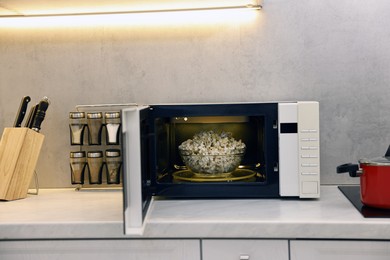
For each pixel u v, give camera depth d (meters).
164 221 1.51
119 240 1.53
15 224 1.52
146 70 2.07
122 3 1.85
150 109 1.77
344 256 1.48
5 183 1.84
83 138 2.04
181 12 2.03
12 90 2.11
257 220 1.50
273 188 1.76
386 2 1.98
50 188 2.12
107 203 1.79
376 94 2.00
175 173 1.95
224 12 2.03
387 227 1.45
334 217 1.52
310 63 2.02
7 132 1.87
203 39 2.05
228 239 1.51
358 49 2.00
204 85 2.05
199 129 1.94
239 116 1.81
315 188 1.74
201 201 1.79
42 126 2.11
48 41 2.09
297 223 1.47
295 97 2.03
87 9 1.96
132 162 1.42
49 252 1.54
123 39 2.07
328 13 2.00
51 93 2.10
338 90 2.01
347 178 2.03
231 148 1.82
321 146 2.03
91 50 2.08
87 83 2.09
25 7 1.89
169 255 1.53
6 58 2.10
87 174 2.05
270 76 2.03
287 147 1.74
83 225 1.51
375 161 1.58
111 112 1.98
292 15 2.01
